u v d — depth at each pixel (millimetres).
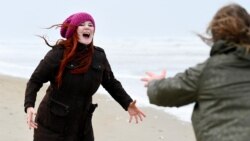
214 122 2904
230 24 2963
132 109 4984
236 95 2896
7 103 9836
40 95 10969
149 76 3281
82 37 4625
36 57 24000
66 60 4555
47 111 4660
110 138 8195
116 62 22125
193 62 23344
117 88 4984
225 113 2896
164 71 3311
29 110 4594
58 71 4598
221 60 2973
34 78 4660
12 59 22359
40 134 4695
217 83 2939
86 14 4680
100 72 4742
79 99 4664
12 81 12578
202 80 2982
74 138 4703
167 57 25953
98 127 8844
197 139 3006
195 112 3035
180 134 8711
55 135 4652
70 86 4602
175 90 3051
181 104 3105
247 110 2867
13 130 7957
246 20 3004
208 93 2957
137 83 14211
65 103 4629
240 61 2947
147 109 10539
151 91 3156
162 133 8688
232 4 3064
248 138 2812
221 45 2990
